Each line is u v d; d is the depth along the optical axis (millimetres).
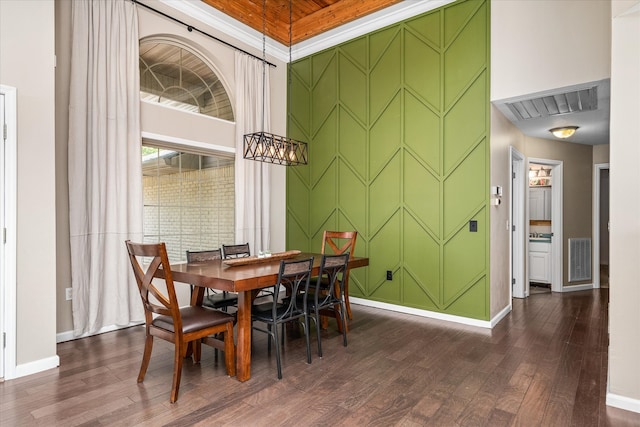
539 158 5531
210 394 2400
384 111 4605
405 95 4418
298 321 4078
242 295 2619
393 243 4535
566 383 2566
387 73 4570
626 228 2260
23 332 2666
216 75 4773
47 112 2814
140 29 3914
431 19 4203
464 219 4000
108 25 3592
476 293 3924
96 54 3498
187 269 2934
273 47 5363
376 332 3697
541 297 5301
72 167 3352
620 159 2287
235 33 4848
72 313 3406
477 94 3902
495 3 3773
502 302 4266
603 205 8719
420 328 3824
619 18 2309
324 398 2357
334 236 4301
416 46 4324
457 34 4023
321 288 3648
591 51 3209
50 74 2836
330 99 5145
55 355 2811
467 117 3971
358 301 4863
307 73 5414
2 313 2584
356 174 4883
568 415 2164
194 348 2900
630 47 2271
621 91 2293
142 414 2156
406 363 2916
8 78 2625
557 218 5699
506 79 3699
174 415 2150
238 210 4852
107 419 2104
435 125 4191
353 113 4902
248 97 4984
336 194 5094
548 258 5812
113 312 3625
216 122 4688
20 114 2676
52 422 2074
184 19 4309
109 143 3586
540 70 3488
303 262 2838
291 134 5609
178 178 4367
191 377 2652
